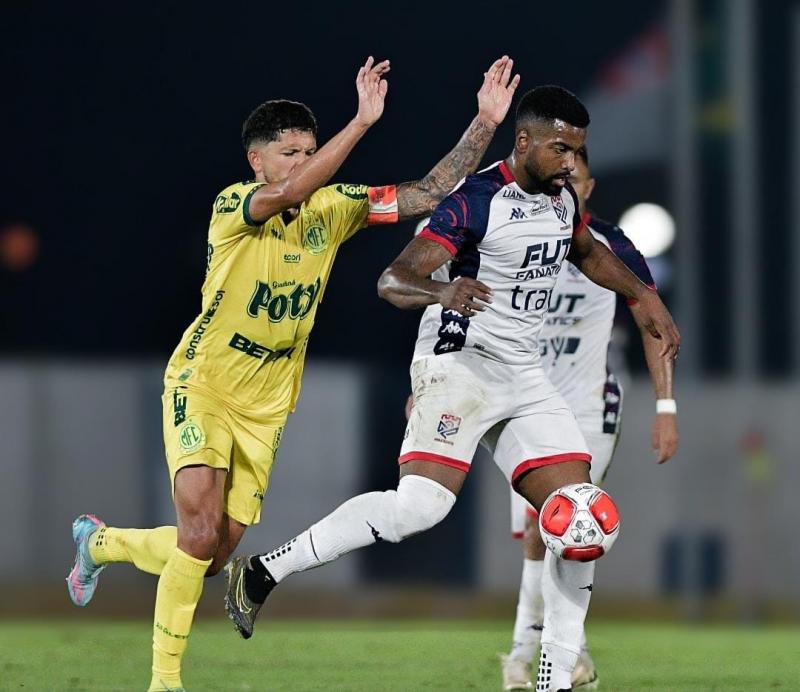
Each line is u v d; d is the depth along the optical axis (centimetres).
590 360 2527
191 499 2038
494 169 2061
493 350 2094
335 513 2105
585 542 1975
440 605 5394
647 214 4847
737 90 5612
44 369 5688
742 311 5588
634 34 8981
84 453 5672
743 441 5512
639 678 2606
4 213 9531
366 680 2488
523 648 2406
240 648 3186
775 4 8506
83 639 3422
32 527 5650
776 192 8456
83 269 9488
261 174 2150
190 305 9431
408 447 2098
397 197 2198
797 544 5472
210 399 2098
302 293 2116
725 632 4162
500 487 5412
